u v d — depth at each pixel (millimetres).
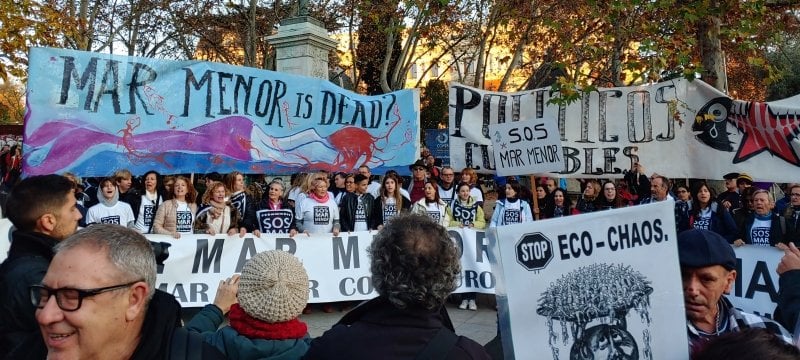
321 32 11227
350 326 1757
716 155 7797
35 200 2311
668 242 2021
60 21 12414
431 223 1840
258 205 7266
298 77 7676
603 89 8508
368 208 7262
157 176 7102
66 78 5855
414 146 8766
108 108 6113
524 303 1940
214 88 6906
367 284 6535
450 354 1637
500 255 1955
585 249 2002
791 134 7270
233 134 7039
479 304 7188
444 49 26969
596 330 1961
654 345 1961
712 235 2123
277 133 7469
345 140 8133
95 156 6027
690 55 9094
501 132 6867
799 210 5805
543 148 6480
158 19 22328
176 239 5973
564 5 14000
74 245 1539
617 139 8438
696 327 2109
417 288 1666
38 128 5684
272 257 2111
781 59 23750
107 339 1515
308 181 6812
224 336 2027
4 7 9570
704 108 7926
